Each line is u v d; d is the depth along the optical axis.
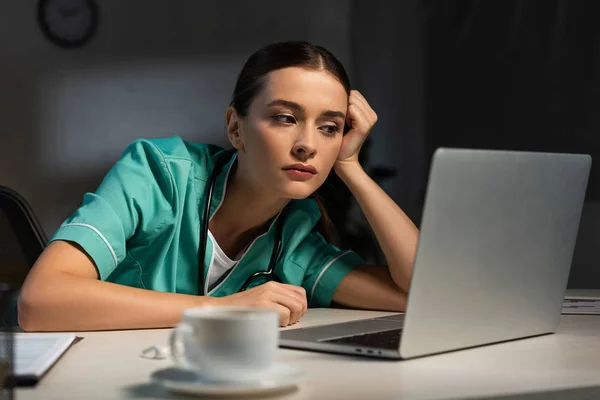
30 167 3.96
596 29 2.40
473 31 2.88
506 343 1.07
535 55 2.61
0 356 0.74
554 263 1.12
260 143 1.39
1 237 1.79
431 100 3.11
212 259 1.54
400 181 3.26
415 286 0.90
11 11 3.92
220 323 0.75
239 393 0.74
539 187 1.04
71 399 0.74
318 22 3.72
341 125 1.43
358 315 1.43
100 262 1.33
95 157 4.00
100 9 3.96
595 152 2.38
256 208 1.53
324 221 1.70
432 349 0.95
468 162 0.91
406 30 3.24
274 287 1.25
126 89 3.99
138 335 1.13
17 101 3.94
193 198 1.51
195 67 4.00
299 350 0.99
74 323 1.17
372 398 0.74
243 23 3.97
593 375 0.86
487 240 0.98
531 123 2.63
